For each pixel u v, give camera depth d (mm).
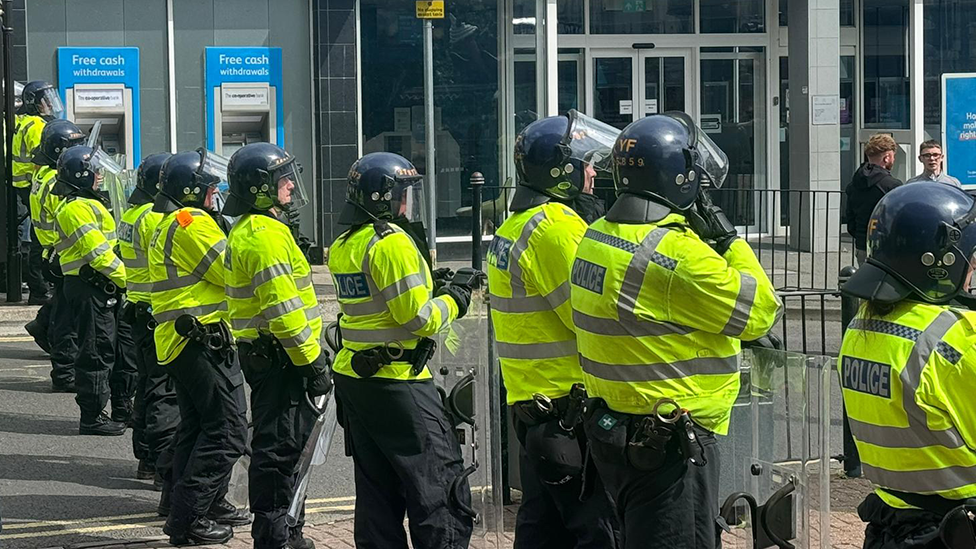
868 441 3648
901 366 3514
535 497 4953
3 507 6977
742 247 4203
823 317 7551
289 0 14656
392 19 14961
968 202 3596
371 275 5051
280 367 5633
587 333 4242
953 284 3561
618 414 4188
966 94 16062
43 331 10477
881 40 17078
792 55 15906
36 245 12320
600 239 4230
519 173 4898
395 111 15102
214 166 6359
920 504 3561
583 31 16594
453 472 5191
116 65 14336
